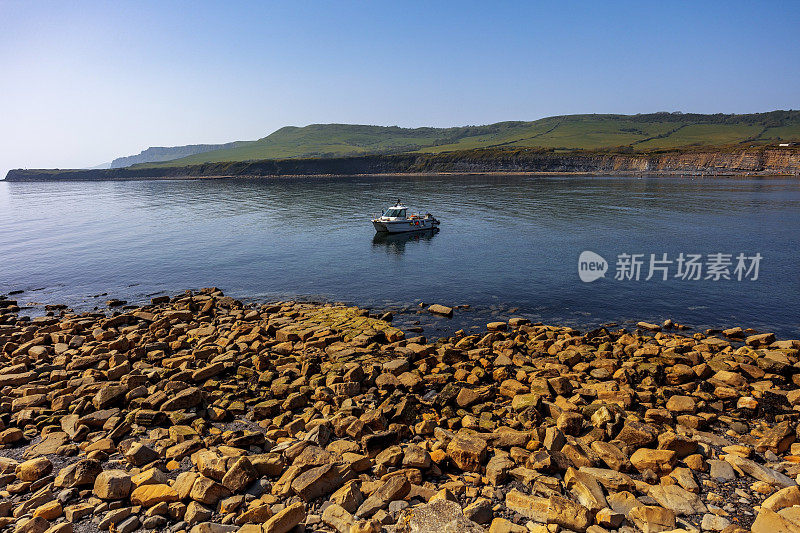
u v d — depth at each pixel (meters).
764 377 17.00
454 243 47.72
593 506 9.22
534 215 64.19
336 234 55.06
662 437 11.55
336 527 8.72
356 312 26.20
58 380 17.09
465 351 20.22
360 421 12.61
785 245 41.41
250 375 17.17
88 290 33.69
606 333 22.55
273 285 33.88
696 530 8.76
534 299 29.20
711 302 27.81
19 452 12.34
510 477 10.49
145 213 79.75
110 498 9.80
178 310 26.73
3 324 25.94
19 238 56.16
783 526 8.30
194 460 11.37
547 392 15.21
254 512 8.97
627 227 52.59
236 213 76.06
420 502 9.67
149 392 15.37
